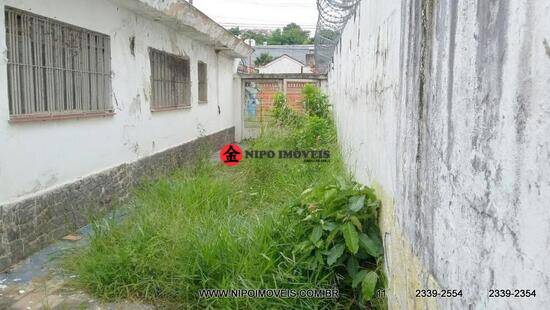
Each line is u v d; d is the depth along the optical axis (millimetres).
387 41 3090
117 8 6012
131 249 3564
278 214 3846
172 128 8445
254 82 14148
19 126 4062
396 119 2695
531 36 1029
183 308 3137
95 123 5488
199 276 3248
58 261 3906
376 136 3520
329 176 5320
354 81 5645
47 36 4488
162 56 8000
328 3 5242
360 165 4613
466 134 1456
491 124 1256
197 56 10023
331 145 7578
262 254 3219
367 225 3295
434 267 1824
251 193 5406
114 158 6023
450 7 1632
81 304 3197
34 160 4289
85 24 5148
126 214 4859
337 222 3256
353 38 5906
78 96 5129
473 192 1389
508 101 1148
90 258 3605
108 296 3268
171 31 8258
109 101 5824
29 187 4219
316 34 9188
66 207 4762
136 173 6660
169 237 3680
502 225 1187
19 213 4000
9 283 3555
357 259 3158
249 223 3846
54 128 4617
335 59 10430
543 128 979
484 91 1304
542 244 984
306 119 9633
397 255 2607
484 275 1303
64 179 4812
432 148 1860
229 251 3365
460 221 1510
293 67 31891
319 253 3174
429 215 1903
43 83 4453
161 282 3279
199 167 7426
